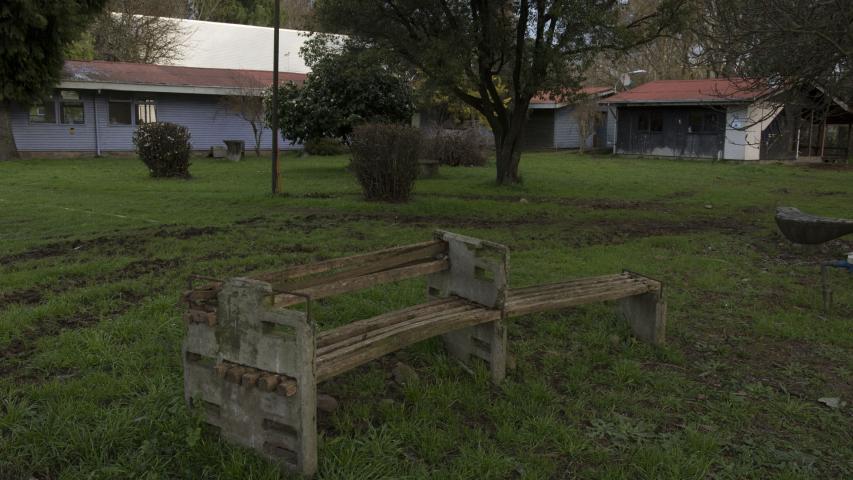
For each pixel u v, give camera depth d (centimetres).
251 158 2725
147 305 534
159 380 382
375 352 332
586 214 1238
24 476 290
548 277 693
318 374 297
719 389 426
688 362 473
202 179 1789
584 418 373
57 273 655
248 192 1481
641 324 507
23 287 604
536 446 337
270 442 300
